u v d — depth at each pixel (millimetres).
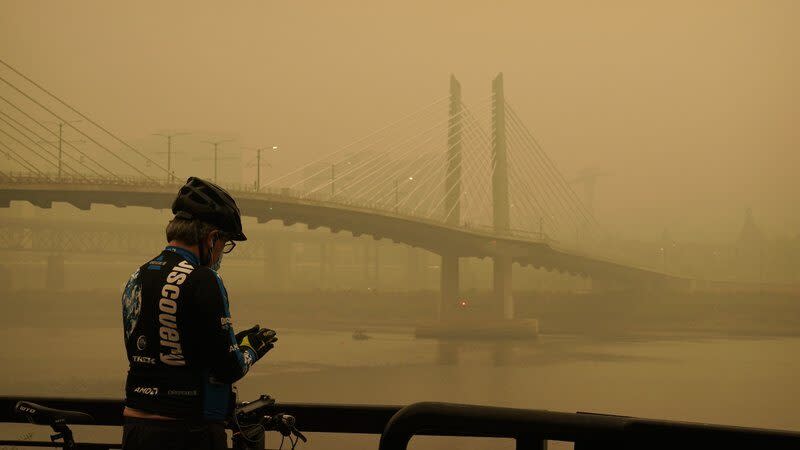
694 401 58906
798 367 77688
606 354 89500
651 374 72875
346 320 133625
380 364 77750
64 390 58250
